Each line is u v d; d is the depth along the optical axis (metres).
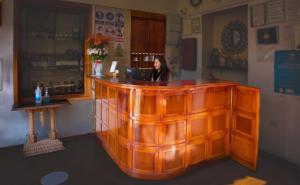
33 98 4.05
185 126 2.98
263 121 3.79
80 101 4.38
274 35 3.51
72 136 4.36
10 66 3.76
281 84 3.48
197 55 5.05
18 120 3.91
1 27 3.64
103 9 4.49
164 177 2.90
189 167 3.09
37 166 3.24
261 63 3.75
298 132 3.32
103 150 3.80
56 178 2.92
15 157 3.51
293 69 3.32
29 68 4.12
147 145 2.84
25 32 4.01
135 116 2.84
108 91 3.50
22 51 3.99
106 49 4.24
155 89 2.71
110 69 4.26
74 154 3.64
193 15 5.05
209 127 3.20
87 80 4.44
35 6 3.98
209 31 4.97
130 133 2.91
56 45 4.33
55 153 3.67
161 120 2.80
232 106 3.40
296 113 3.33
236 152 3.38
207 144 3.21
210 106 3.18
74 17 4.42
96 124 4.32
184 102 2.94
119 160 3.18
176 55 5.48
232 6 4.17
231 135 3.44
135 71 3.79
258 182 2.87
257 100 3.00
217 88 3.22
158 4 5.08
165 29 5.30
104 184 2.80
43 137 4.11
